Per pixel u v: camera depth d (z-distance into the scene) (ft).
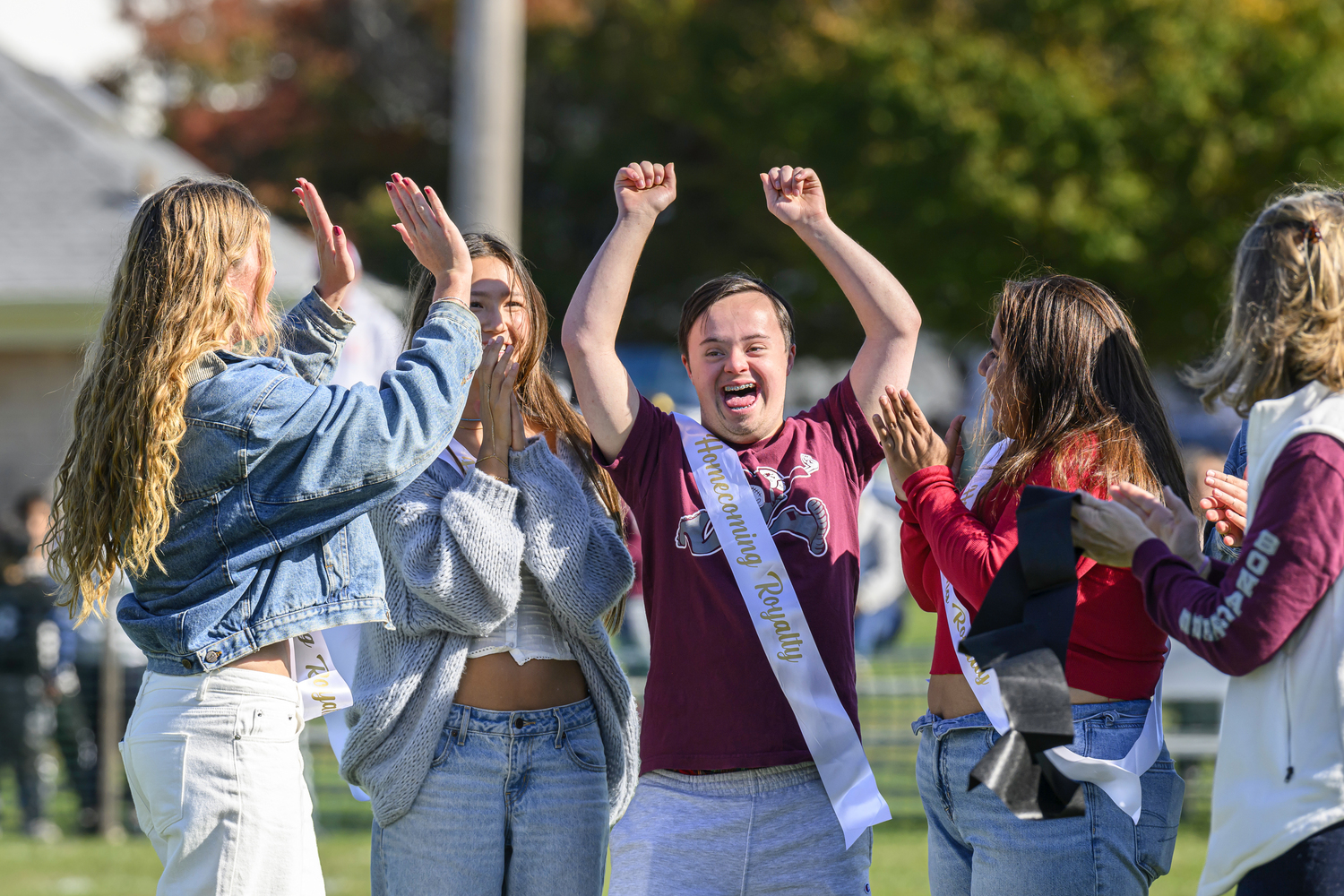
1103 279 194.18
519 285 38.04
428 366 32.71
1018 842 31.40
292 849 31.81
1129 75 192.75
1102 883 30.76
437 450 32.60
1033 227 191.01
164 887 31.09
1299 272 27.25
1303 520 25.81
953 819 33.63
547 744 34.78
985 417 35.53
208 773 30.94
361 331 66.33
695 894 33.12
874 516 112.37
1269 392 27.68
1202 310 196.03
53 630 85.81
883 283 36.47
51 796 91.66
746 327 35.65
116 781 84.89
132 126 206.28
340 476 31.53
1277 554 25.91
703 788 33.68
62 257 150.82
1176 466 33.60
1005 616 29.12
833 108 204.85
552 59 280.51
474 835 34.04
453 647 34.53
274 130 310.65
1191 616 26.96
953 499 33.27
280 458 31.42
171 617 31.27
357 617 32.53
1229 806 27.14
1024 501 29.76
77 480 31.73
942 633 34.47
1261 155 185.68
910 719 87.20
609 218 307.37
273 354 35.09
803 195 36.94
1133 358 33.71
